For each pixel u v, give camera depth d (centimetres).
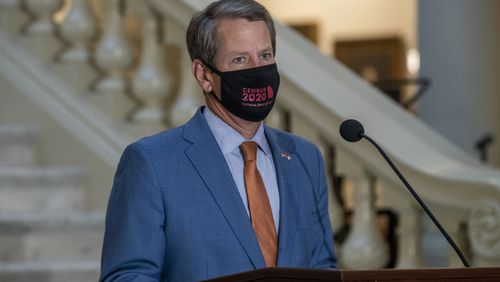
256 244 664
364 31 2391
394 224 1240
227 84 668
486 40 1589
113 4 1233
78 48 1273
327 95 1112
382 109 1139
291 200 695
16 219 1124
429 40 1598
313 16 2420
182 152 676
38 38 1281
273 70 673
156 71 1212
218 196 668
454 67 1590
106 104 1245
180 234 658
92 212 1216
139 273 645
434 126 1593
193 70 692
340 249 1112
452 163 1081
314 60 1155
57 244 1134
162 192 661
